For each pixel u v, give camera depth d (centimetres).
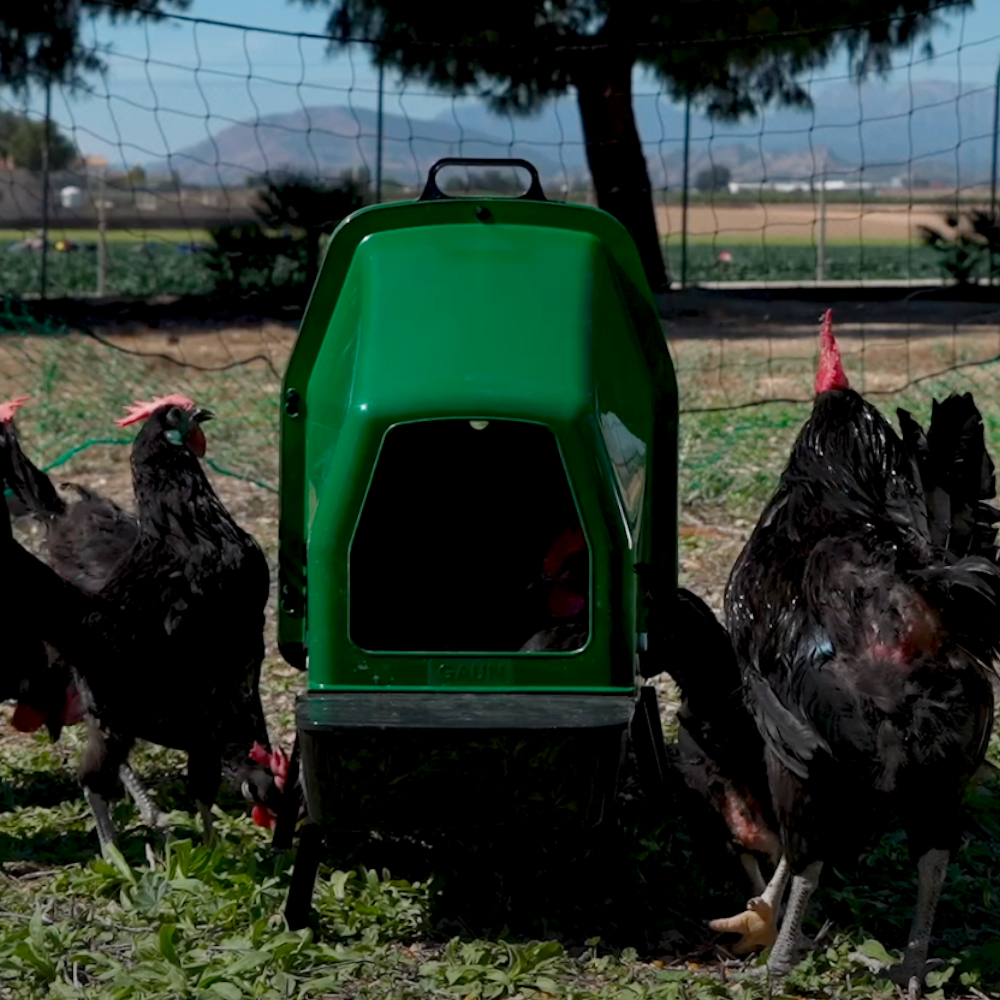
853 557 405
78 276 2878
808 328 1950
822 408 450
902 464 440
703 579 822
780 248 4081
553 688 425
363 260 458
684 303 2194
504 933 447
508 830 430
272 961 420
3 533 484
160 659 488
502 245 455
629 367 474
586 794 412
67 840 524
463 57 1902
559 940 448
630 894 449
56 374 1382
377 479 478
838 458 441
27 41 1908
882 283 2689
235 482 1047
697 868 492
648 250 2261
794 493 443
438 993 409
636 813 529
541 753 406
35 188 3653
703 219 5000
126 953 434
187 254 3509
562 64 1997
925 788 393
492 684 425
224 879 476
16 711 543
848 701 391
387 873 479
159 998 399
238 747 512
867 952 433
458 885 481
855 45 1917
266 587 517
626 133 2142
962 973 426
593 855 480
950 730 386
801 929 443
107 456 1129
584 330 430
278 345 1784
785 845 418
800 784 406
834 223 5019
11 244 3766
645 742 469
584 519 416
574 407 411
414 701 418
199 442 513
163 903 457
